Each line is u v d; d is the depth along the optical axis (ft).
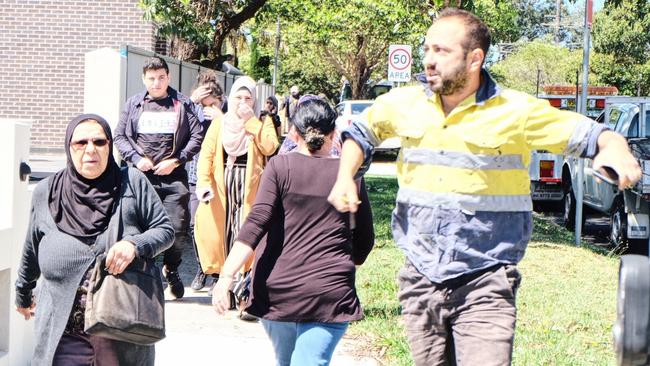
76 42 78.79
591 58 168.04
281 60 197.67
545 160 58.75
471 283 13.09
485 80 13.16
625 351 9.28
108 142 15.46
